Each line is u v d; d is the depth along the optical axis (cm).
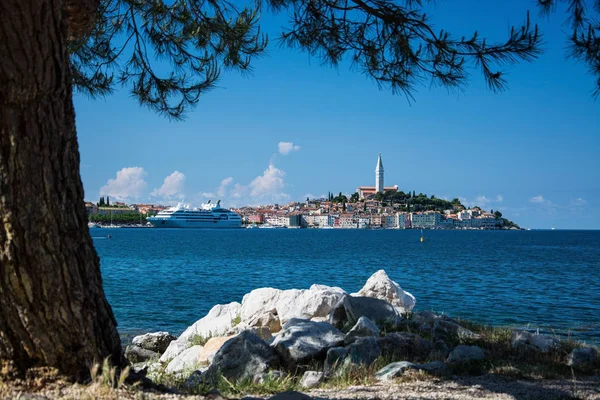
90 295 426
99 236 15688
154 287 3116
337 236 18350
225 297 2686
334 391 583
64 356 410
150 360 1135
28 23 372
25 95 382
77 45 798
